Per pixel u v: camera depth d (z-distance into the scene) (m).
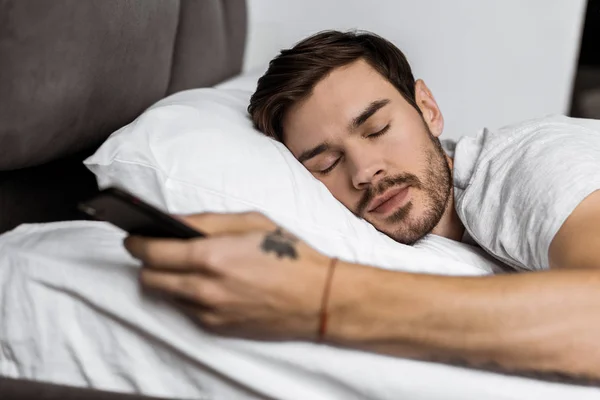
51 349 0.70
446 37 1.94
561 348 0.59
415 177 0.98
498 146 0.95
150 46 1.08
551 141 0.87
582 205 0.74
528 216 0.79
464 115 2.01
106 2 0.91
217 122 0.94
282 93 1.01
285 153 0.93
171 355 0.67
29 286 0.70
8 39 0.75
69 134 0.91
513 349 0.59
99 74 0.92
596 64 2.33
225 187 0.81
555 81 1.96
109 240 0.73
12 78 0.76
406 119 1.01
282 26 1.95
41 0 0.79
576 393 0.61
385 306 0.60
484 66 1.96
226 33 1.62
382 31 1.94
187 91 1.12
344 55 1.03
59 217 0.98
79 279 0.69
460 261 0.89
